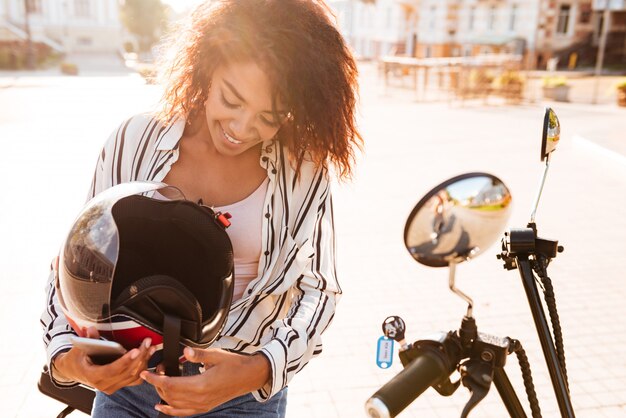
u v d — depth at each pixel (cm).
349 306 441
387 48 4700
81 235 116
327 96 136
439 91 2320
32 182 807
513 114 1689
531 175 873
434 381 101
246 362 128
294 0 134
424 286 475
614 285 471
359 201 737
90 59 4966
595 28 4084
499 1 4072
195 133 149
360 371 355
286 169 150
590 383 339
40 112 1595
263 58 126
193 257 127
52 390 166
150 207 127
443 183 97
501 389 117
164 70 150
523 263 130
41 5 5122
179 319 116
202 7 138
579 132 1186
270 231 148
